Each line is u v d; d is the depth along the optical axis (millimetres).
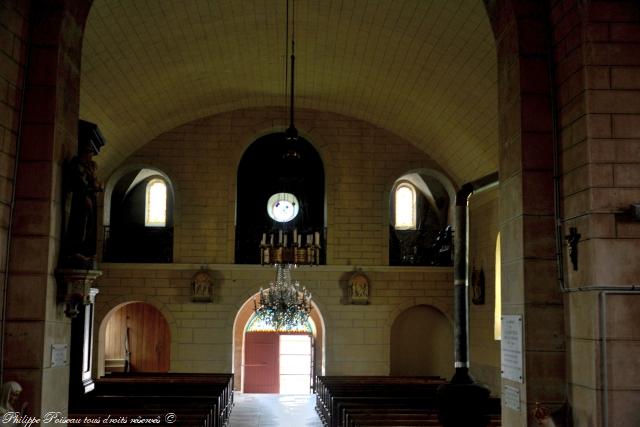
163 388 16562
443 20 14656
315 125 22453
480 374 20078
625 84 7938
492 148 18422
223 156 22172
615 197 7801
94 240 8852
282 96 21531
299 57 18625
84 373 14852
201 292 21547
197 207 21969
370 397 15594
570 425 8211
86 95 16797
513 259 8914
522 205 8625
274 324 20422
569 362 8305
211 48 17688
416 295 22125
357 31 16625
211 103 21344
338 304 21953
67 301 8438
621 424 7543
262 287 21828
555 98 8688
